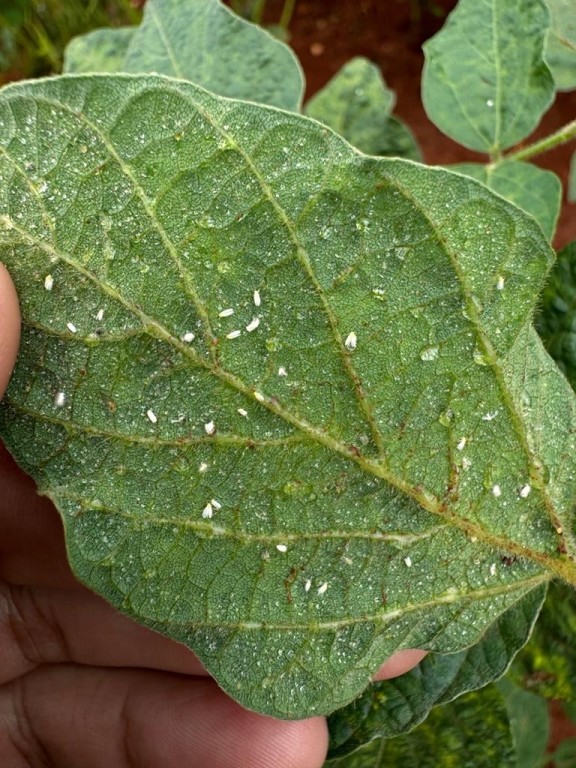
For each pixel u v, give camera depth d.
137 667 0.18
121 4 0.35
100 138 0.12
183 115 0.12
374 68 0.19
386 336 0.13
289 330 0.13
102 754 0.19
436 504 0.14
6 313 0.12
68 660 0.19
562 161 0.33
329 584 0.14
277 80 0.16
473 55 0.16
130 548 0.13
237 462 0.13
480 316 0.13
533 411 0.14
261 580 0.14
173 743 0.17
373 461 0.13
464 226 0.12
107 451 0.13
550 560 0.14
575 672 0.16
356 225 0.12
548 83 0.16
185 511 0.13
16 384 0.13
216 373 0.13
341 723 0.16
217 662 0.13
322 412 0.13
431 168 0.12
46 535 0.17
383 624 0.14
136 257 0.13
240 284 0.13
